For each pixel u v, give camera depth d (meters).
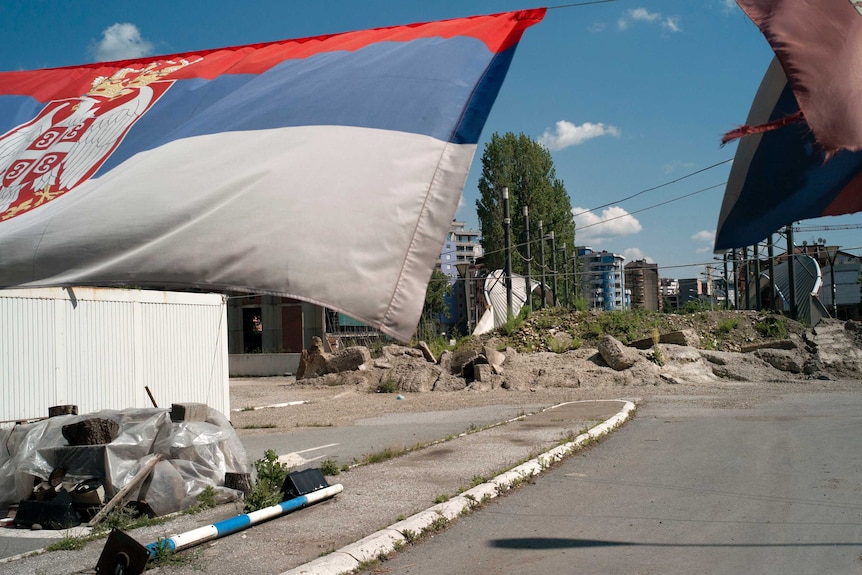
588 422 13.94
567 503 7.77
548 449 10.77
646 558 5.79
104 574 5.41
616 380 24.45
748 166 3.05
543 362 26.92
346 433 14.98
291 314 43.78
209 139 2.55
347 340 43.31
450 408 19.52
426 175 2.28
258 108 2.64
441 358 28.55
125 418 8.40
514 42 2.58
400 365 28.33
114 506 7.62
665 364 25.98
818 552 5.76
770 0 2.58
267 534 6.66
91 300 13.95
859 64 2.39
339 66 2.74
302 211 2.23
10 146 2.91
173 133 2.71
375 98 2.51
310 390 27.89
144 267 2.25
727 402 18.06
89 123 2.96
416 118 2.39
